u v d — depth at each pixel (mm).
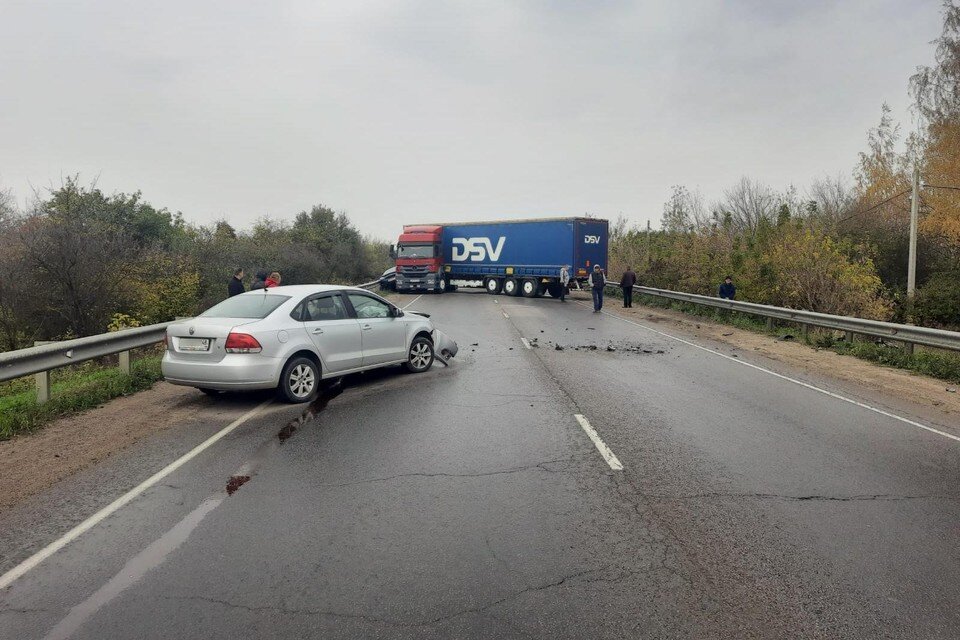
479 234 34812
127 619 3256
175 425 7246
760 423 7641
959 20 31219
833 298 19625
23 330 14758
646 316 22844
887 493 5215
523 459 5996
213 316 8359
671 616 3305
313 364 8609
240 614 3295
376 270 46594
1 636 3102
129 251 16469
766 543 4211
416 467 5730
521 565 3852
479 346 14398
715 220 34406
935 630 3207
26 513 4680
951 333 11742
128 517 4594
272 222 36938
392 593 3510
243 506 4797
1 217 18625
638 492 5156
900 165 34969
